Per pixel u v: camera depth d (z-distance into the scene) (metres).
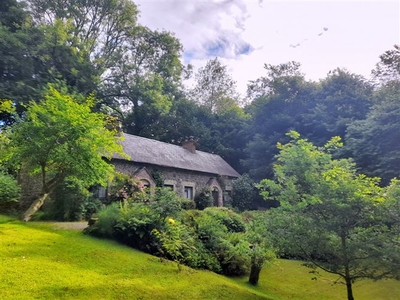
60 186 12.05
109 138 10.00
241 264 8.65
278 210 6.20
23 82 18.64
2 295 4.29
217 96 38.78
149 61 31.03
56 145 9.02
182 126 29.94
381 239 5.24
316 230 5.61
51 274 5.34
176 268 7.12
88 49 25.09
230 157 27.72
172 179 19.02
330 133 20.61
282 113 24.48
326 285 8.25
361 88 22.19
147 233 8.46
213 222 9.75
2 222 9.48
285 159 6.30
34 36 20.09
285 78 25.22
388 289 8.13
